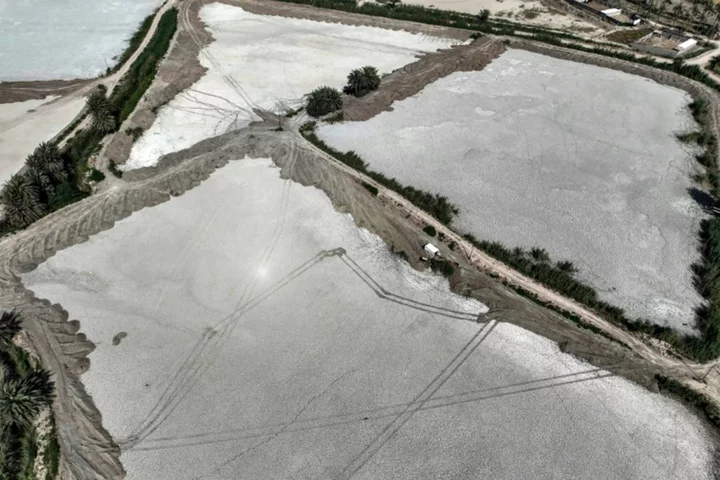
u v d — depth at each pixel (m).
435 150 57.47
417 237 47.09
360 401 35.16
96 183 52.81
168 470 31.66
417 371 36.88
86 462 31.92
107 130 58.81
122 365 37.19
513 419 34.16
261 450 32.59
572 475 31.42
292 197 51.16
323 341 38.72
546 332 39.47
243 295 41.91
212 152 56.75
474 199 51.16
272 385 36.03
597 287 42.56
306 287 42.66
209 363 37.31
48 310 40.72
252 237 46.78
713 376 36.41
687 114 64.44
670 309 40.78
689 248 46.03
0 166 55.12
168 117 62.94
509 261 44.50
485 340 38.97
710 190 52.53
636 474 31.52
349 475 31.50
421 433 33.44
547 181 53.34
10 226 48.19
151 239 46.66
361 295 42.12
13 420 32.91
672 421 34.16
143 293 42.06
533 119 62.94
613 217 49.09
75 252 45.62
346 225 48.25
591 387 35.94
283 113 63.84
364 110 63.62
